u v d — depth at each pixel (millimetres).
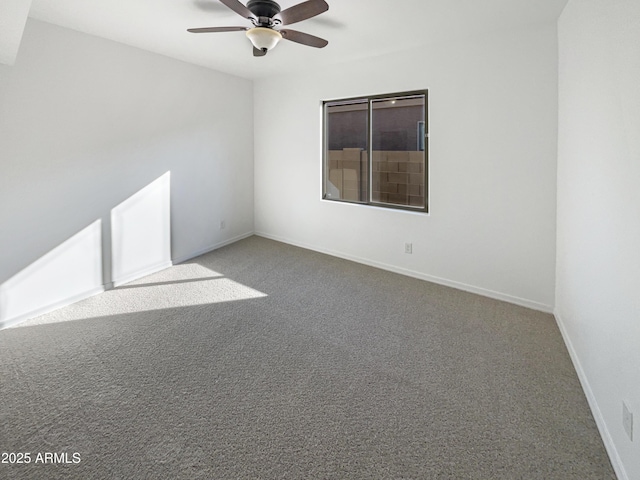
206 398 2035
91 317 3033
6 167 2775
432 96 3621
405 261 4105
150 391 2086
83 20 2951
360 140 4598
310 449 1684
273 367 2346
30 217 2953
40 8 2715
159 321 2977
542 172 3061
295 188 5141
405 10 2760
